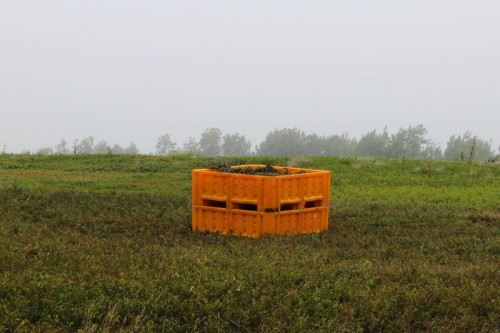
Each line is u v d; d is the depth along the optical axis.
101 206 15.16
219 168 13.48
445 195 18.11
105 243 11.01
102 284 7.96
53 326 6.83
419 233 13.09
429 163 23.64
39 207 14.74
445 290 8.40
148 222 13.45
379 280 8.99
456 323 7.44
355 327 7.18
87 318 6.90
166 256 9.97
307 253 10.76
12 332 6.55
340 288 8.23
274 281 8.48
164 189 18.75
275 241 11.70
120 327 6.89
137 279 8.41
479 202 17.16
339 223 14.15
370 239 12.34
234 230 12.63
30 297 7.35
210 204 13.06
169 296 7.66
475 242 12.11
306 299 7.86
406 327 7.38
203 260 9.62
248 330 7.09
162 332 6.88
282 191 12.50
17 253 9.52
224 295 7.81
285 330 7.02
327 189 13.36
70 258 9.48
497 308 7.83
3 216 13.49
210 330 6.98
